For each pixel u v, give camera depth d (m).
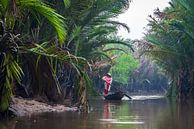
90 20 23.06
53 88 18.64
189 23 30.02
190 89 36.69
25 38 15.95
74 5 20.27
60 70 19.73
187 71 37.06
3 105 12.21
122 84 72.56
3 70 11.57
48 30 18.33
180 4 28.94
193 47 33.59
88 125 10.61
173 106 21.42
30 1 11.22
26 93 18.11
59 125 10.51
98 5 22.80
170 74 44.84
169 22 31.34
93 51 26.95
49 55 12.52
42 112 14.89
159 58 41.19
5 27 11.39
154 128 10.07
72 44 22.73
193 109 18.55
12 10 11.01
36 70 16.80
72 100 19.91
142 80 79.12
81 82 14.37
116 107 20.19
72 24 21.33
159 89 81.19
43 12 11.36
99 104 23.91
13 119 12.06
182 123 11.41
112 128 9.94
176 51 35.00
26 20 16.14
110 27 26.75
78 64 14.72
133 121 11.90
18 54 11.98
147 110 17.52
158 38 36.66
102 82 44.00
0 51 11.45
